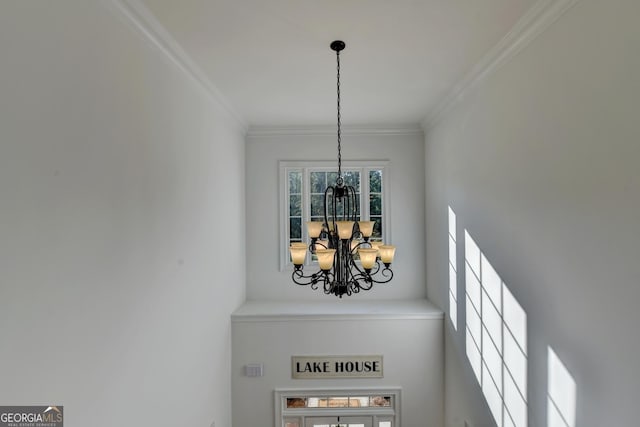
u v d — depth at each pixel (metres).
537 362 1.91
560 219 1.71
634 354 1.30
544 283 1.84
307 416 3.64
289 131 4.20
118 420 1.62
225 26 1.98
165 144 2.13
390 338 3.58
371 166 4.23
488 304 2.52
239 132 3.95
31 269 1.16
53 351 1.25
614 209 1.38
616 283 1.37
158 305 2.03
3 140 1.06
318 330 3.60
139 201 1.83
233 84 2.86
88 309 1.43
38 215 1.19
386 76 2.73
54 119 1.25
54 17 1.26
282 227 4.23
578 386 1.59
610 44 1.38
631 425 1.31
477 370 2.73
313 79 2.78
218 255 3.17
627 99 1.31
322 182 4.32
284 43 2.19
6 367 1.07
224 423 3.34
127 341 1.71
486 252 2.55
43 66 1.21
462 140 3.00
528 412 2.01
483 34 2.09
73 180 1.35
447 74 2.69
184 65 2.35
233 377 3.58
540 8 1.75
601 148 1.44
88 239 1.43
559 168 1.71
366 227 2.45
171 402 2.19
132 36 1.77
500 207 2.33
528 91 1.98
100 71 1.51
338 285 2.25
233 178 3.68
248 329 3.59
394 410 3.60
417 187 4.21
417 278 4.20
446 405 3.49
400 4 1.79
